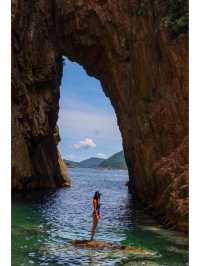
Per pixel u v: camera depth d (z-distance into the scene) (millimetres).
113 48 35094
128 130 34188
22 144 39531
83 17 36125
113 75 36188
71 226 20797
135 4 31219
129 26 32969
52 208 28703
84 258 13719
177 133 23125
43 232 18531
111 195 43562
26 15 40781
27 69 41781
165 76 25062
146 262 13328
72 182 74688
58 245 15711
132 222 22484
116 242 16734
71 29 37781
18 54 40531
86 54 39875
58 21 39469
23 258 13391
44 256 13805
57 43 43688
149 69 28016
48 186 48969
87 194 43531
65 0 36562
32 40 41812
